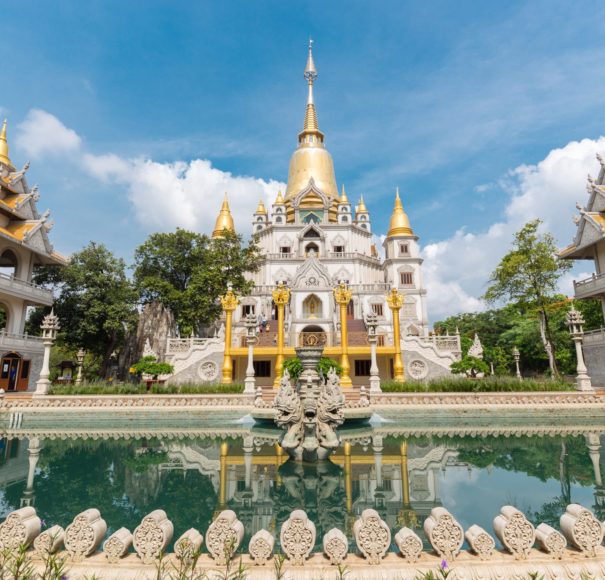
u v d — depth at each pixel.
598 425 22.08
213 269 44.00
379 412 24.41
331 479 11.95
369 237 65.94
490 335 65.19
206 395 25.19
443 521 5.79
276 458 14.58
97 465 13.60
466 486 11.05
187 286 46.97
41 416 24.06
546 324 38.53
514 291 38.56
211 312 43.88
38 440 18.69
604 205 35.75
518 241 38.47
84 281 42.34
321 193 65.56
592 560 5.46
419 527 8.30
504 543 5.74
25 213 37.47
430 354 36.62
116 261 44.38
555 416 24.16
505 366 51.41
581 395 24.92
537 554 5.65
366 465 13.54
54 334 28.41
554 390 27.17
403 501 9.95
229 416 24.17
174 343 38.91
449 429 21.06
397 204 64.25
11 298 35.06
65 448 16.61
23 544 5.19
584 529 5.75
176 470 12.95
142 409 24.28
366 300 55.62
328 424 14.20
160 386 28.81
